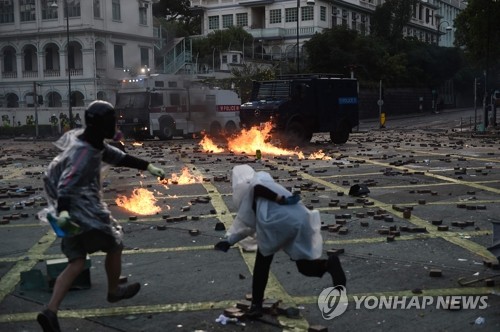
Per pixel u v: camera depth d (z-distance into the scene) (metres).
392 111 59.41
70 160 3.85
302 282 5.25
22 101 46.69
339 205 9.09
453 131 32.97
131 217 8.30
